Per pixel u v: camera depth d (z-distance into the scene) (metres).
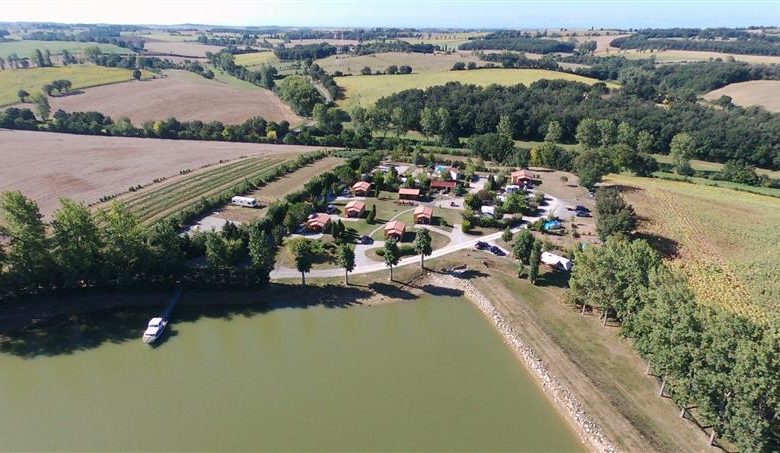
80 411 53.56
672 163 157.12
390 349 64.50
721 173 141.62
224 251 76.19
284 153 152.50
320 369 60.50
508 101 189.38
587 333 65.50
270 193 115.06
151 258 73.31
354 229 97.38
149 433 50.44
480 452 47.97
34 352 63.09
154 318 67.69
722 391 42.66
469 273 82.00
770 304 69.75
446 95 197.25
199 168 133.62
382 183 121.12
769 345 41.06
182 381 58.41
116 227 71.50
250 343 66.00
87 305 71.62
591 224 101.69
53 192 112.62
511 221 99.94
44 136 165.88
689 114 171.62
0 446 48.84
